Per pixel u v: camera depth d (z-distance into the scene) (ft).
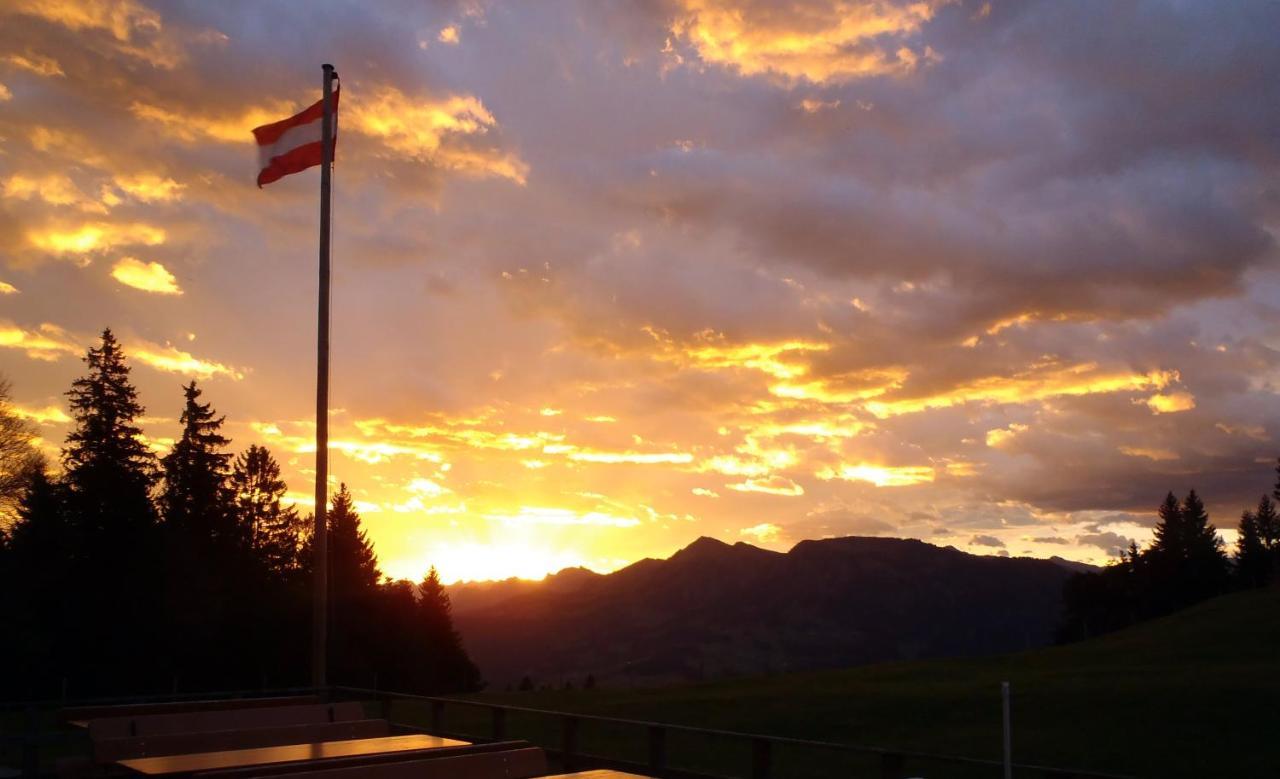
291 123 70.13
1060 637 427.74
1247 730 86.28
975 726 96.89
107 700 56.59
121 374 191.21
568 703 124.67
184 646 176.65
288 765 30.94
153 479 197.47
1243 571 398.01
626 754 79.15
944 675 150.51
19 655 155.53
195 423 218.18
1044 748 83.82
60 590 165.37
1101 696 109.60
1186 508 408.05
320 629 63.10
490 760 33.63
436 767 32.30
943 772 74.02
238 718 47.73
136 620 169.48
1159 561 407.03
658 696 131.13
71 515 171.53
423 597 302.04
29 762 45.98
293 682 196.95
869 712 108.37
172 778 34.24
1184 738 84.74
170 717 45.85
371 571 260.83
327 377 65.77
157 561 178.19
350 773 30.12
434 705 53.52
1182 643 176.76
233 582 199.72
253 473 258.16
